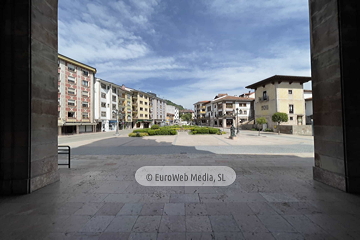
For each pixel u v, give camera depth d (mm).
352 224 2293
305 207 2773
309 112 29797
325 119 3898
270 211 2646
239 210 2680
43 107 3920
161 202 2979
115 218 2475
